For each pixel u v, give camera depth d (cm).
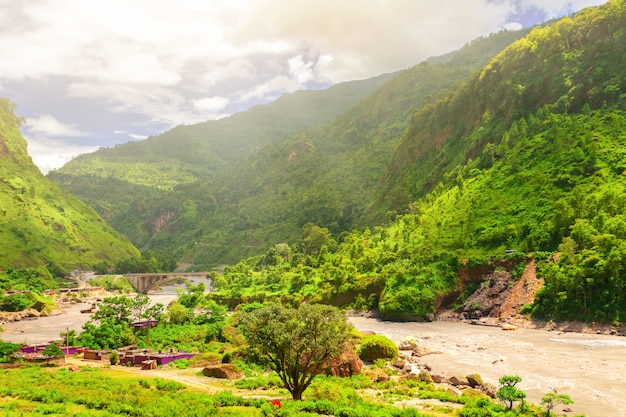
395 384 5834
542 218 13550
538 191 14525
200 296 16450
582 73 17438
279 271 19738
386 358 7462
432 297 13138
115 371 6844
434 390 5566
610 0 18800
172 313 11294
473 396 5244
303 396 4859
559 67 18300
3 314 15762
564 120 16262
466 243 14675
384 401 4978
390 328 11650
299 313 4469
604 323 9700
